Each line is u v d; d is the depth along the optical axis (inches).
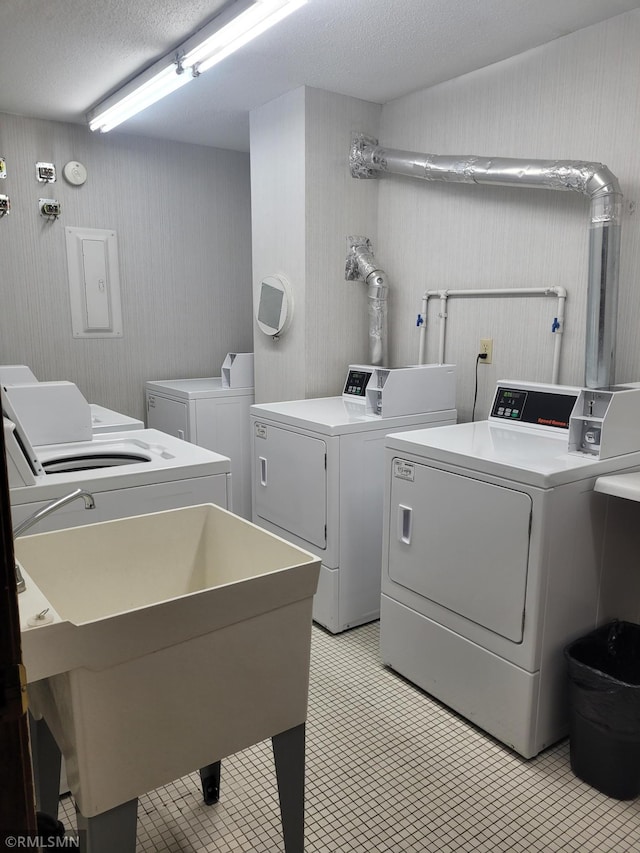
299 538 109.6
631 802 68.4
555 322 100.7
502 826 64.7
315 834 63.6
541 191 101.7
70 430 95.1
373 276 126.4
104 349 152.9
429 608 84.5
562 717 76.9
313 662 96.7
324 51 102.3
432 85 117.6
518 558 71.1
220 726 44.5
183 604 40.0
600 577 77.7
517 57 103.0
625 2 85.6
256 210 135.9
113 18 91.7
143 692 39.9
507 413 97.7
